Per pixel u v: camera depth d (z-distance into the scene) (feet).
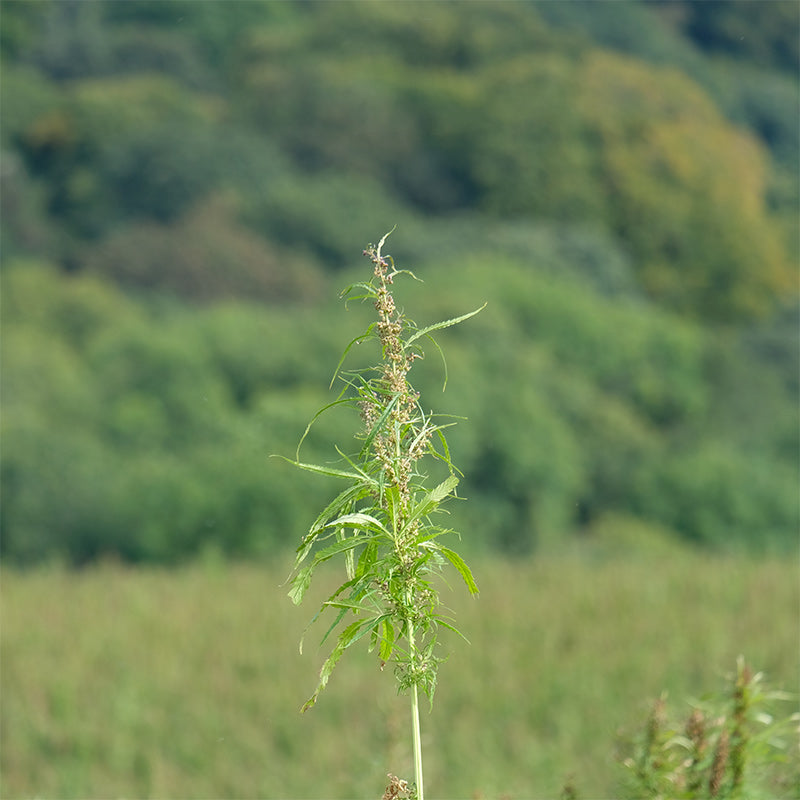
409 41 293.23
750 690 10.88
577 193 246.88
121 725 41.39
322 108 254.88
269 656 48.39
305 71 262.67
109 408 137.08
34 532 113.29
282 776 36.37
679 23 345.72
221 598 62.18
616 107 266.36
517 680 43.91
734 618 52.24
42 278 184.85
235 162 232.32
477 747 37.73
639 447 150.20
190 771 38.27
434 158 254.68
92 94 249.55
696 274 245.45
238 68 286.46
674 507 138.21
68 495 114.42
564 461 133.39
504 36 294.25
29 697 43.19
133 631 54.08
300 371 143.13
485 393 135.44
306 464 6.88
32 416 126.11
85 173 233.76
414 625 6.98
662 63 316.81
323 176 243.40
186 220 217.36
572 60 288.51
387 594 6.97
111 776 38.09
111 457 124.47
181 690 44.65
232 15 304.30
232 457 108.17
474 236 224.33
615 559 75.82
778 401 171.83
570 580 63.77
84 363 149.07
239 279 204.44
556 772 31.96
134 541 111.04
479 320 155.22
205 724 40.86
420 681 6.93
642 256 245.04
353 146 251.60
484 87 264.11
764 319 230.89
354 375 7.00
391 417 6.99
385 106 256.32
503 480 131.44
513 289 179.11
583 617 54.29
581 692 42.39
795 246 271.90
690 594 58.29
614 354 177.58
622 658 46.34
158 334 147.84
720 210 250.98
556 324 176.24
